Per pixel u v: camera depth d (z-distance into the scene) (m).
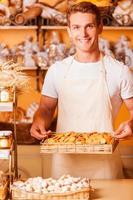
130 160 3.42
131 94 2.73
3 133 2.18
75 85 2.72
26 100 4.82
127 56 4.80
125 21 4.78
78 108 2.72
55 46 4.78
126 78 2.70
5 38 4.98
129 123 2.47
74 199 2.07
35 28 4.80
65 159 2.72
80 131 2.71
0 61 2.40
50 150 2.24
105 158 2.70
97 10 2.65
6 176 2.26
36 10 4.76
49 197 2.05
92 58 2.73
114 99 2.76
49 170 3.44
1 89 2.24
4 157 2.13
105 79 2.71
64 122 2.75
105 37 4.97
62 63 2.76
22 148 3.46
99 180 2.48
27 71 4.89
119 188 2.33
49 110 2.82
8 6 4.83
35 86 4.88
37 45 4.82
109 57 2.77
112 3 4.77
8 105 2.19
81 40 2.65
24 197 2.07
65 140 2.26
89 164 2.70
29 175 3.44
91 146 2.22
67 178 2.23
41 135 2.47
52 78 2.77
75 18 2.62
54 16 4.79
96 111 2.70
